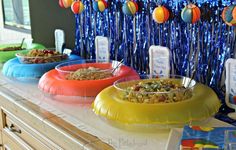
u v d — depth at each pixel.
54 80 1.33
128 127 1.02
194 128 0.91
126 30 1.61
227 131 0.88
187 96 1.09
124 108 1.02
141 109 1.01
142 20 1.51
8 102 1.40
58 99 1.30
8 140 1.52
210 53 1.26
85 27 1.88
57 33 2.00
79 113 1.19
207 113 1.03
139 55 1.56
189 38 1.33
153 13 1.37
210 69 1.27
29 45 2.05
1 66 1.82
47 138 1.18
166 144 0.93
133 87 1.15
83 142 0.98
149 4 1.46
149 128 1.00
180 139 0.88
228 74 1.15
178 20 1.35
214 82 1.26
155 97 1.06
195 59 1.32
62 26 2.04
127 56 1.63
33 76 1.53
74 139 1.01
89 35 1.87
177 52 1.39
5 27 2.70
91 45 1.87
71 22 1.98
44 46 2.07
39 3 2.05
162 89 1.11
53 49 1.93
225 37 1.20
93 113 1.18
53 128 1.11
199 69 1.31
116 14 1.64
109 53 1.69
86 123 1.10
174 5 1.35
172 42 1.40
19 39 2.37
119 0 1.60
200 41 1.29
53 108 1.25
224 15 1.09
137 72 1.51
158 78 1.31
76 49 2.00
